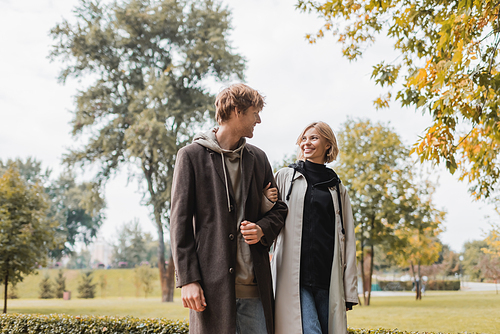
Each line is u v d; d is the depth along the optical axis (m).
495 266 25.31
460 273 50.09
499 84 3.63
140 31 26.88
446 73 3.61
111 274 42.44
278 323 2.36
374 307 14.73
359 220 17.53
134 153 22.78
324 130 2.70
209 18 26.67
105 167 25.92
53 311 15.59
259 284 1.89
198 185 1.89
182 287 1.74
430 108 4.05
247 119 1.97
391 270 57.91
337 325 2.36
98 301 26.91
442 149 3.84
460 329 7.10
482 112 3.95
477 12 3.62
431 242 20.88
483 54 4.10
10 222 12.86
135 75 27.02
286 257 2.45
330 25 6.13
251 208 1.98
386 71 5.35
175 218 1.82
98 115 26.25
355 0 5.51
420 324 8.10
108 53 26.86
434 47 4.89
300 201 2.55
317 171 2.66
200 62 25.80
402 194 16.97
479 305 13.94
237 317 1.87
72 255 51.84
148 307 18.27
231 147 2.01
